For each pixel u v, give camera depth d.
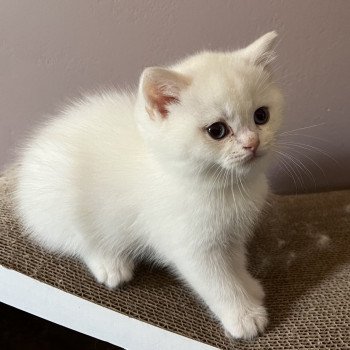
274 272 0.26
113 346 0.31
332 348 0.21
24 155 0.26
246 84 0.20
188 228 0.22
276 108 0.21
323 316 0.23
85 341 0.31
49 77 0.33
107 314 0.22
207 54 0.22
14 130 0.35
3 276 0.23
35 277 0.23
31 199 0.25
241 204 0.22
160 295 0.24
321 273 0.26
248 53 0.21
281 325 0.22
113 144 0.24
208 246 0.22
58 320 0.23
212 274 0.23
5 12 0.31
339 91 0.33
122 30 0.31
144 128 0.20
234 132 0.20
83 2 0.30
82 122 0.25
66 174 0.24
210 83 0.20
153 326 0.22
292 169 0.35
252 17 0.30
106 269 0.24
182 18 0.31
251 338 0.22
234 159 0.19
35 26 0.31
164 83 0.20
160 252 0.24
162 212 0.22
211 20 0.31
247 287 0.24
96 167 0.23
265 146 0.20
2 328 0.32
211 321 0.23
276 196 0.33
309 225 0.30
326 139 0.34
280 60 0.32
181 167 0.20
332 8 0.30
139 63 0.32
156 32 0.31
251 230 0.25
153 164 0.22
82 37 0.32
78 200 0.24
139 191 0.22
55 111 0.33
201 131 0.20
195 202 0.21
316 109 0.33
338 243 0.28
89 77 0.33
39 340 0.31
